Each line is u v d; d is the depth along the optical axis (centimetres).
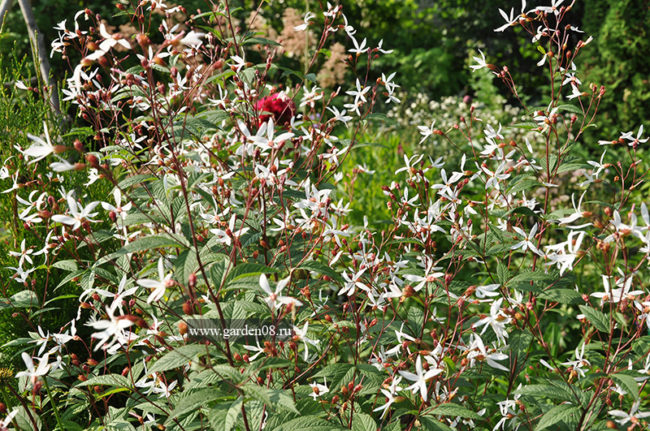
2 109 317
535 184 228
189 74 206
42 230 291
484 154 250
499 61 1076
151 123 274
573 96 254
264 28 502
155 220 190
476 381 274
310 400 188
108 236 200
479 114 732
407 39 1085
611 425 181
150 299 148
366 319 229
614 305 222
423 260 241
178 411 149
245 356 182
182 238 165
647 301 193
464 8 1092
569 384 200
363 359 249
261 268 153
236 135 249
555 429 214
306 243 227
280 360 157
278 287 152
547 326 337
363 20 1071
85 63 157
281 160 229
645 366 192
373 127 721
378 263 217
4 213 299
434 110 787
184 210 194
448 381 211
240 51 287
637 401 180
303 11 809
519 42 1060
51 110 329
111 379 191
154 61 161
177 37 159
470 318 238
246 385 146
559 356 322
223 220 204
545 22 258
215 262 174
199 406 176
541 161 253
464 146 636
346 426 193
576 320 370
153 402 197
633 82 684
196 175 205
